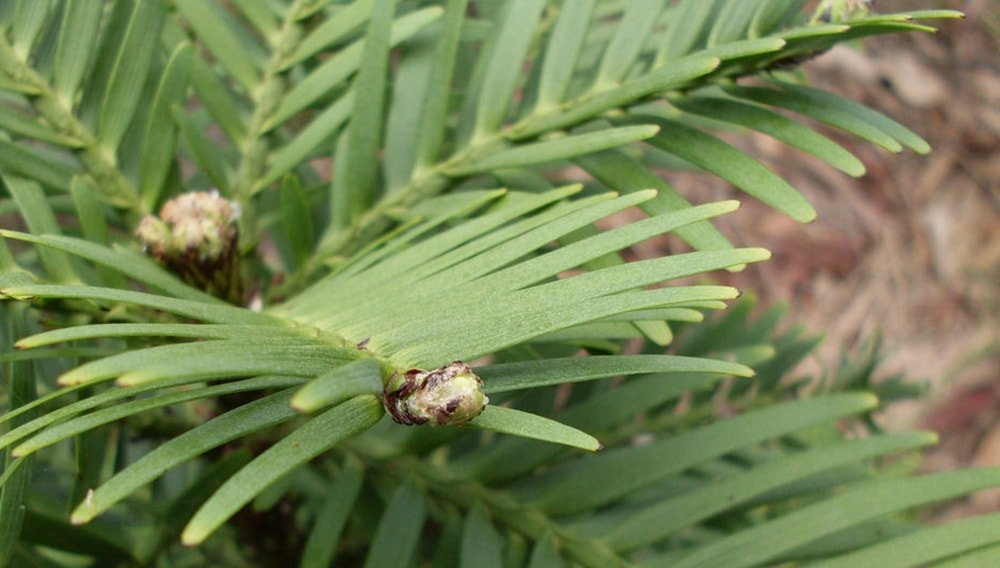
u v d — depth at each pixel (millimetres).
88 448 460
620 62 469
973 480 447
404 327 375
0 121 467
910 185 1522
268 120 509
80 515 348
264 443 504
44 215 455
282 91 512
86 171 482
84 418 365
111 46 479
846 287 1450
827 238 1475
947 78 1556
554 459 518
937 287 1450
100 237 457
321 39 506
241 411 367
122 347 484
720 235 432
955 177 1527
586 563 480
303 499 569
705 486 481
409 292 397
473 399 362
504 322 369
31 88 473
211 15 510
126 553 503
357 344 376
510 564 490
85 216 456
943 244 1482
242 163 507
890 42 1570
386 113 518
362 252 456
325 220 560
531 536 490
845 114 439
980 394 1366
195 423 506
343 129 509
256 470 348
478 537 487
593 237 384
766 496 507
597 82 472
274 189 561
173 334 367
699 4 458
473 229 425
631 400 501
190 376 338
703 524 528
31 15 472
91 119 482
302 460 352
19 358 421
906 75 1550
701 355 559
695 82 457
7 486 406
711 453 486
